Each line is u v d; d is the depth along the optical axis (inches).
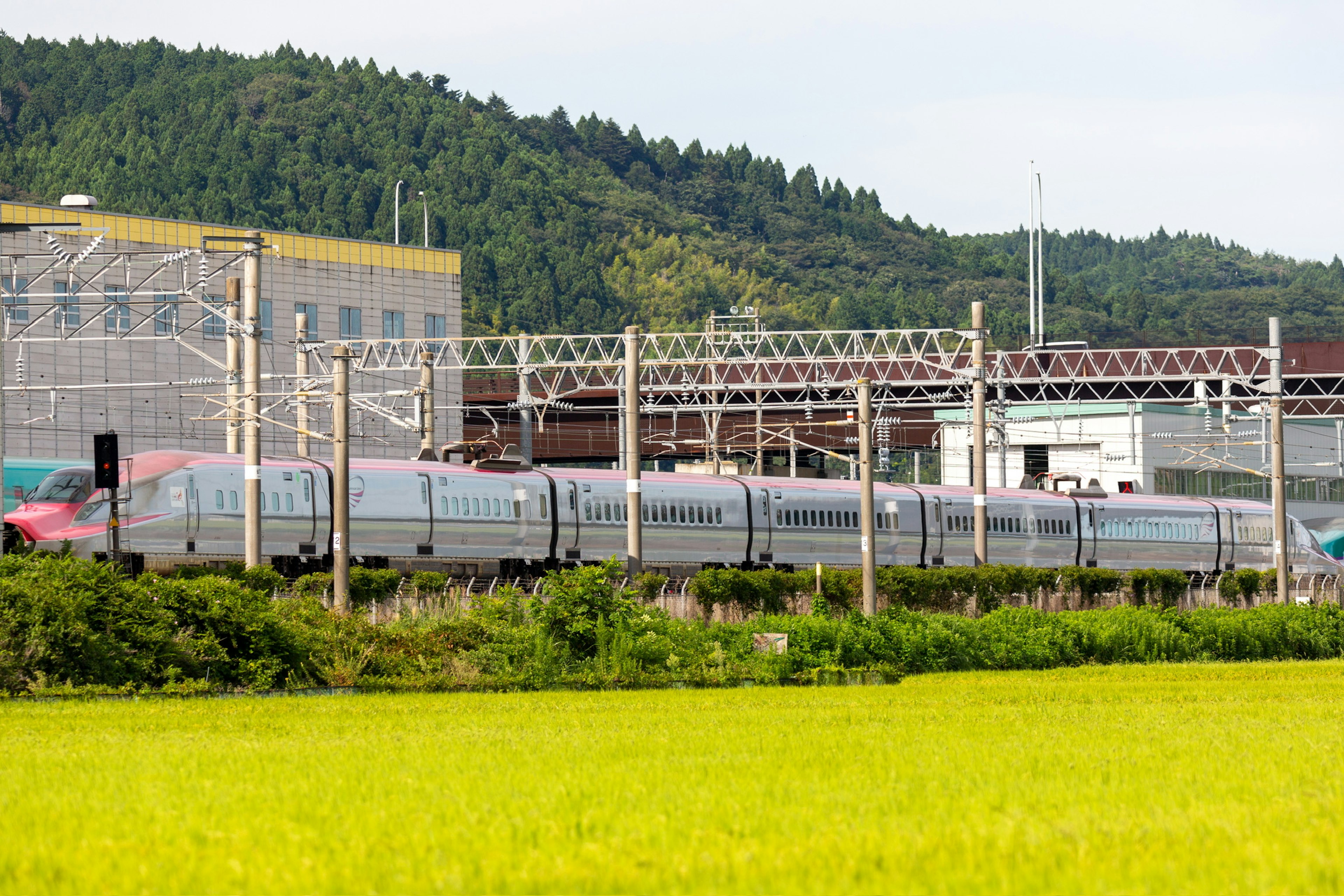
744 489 7204.7
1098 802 1711.4
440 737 2465.6
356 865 1359.5
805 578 6058.1
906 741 2411.4
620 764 2064.5
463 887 1280.8
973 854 1385.3
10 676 3336.6
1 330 4463.6
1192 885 1262.3
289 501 5802.2
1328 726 2765.7
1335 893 1240.2
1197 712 3166.8
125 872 1334.9
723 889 1266.0
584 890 1273.4
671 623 4483.3
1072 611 5669.3
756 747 2293.3
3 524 4731.8
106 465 4212.6
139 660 3528.5
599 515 6702.8
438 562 6343.5
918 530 7770.7
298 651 3754.9
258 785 1855.3
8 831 1529.3
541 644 4082.2
